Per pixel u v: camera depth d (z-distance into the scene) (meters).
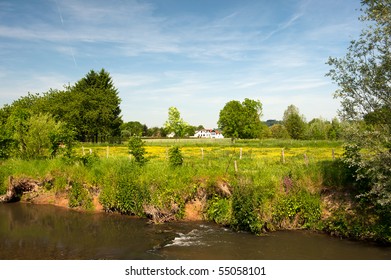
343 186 16.30
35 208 20.77
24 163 23.88
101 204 19.94
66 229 16.66
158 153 42.00
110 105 74.69
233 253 13.28
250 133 71.88
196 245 14.17
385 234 13.94
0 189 22.33
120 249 13.75
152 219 17.92
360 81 14.30
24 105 72.19
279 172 17.91
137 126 150.88
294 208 15.91
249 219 15.51
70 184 21.45
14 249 13.87
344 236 14.92
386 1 13.38
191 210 18.06
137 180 18.83
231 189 17.36
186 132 83.19
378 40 13.55
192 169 19.20
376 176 13.50
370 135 13.82
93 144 66.38
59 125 27.64
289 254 13.16
